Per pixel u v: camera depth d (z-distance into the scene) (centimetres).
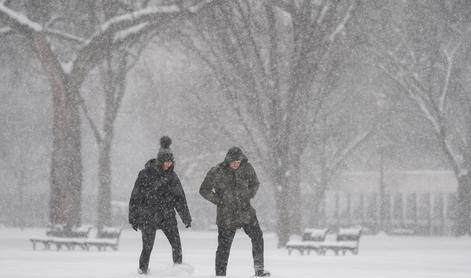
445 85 11906
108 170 11038
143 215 3089
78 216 9706
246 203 2952
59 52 10938
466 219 12469
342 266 4944
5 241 9594
